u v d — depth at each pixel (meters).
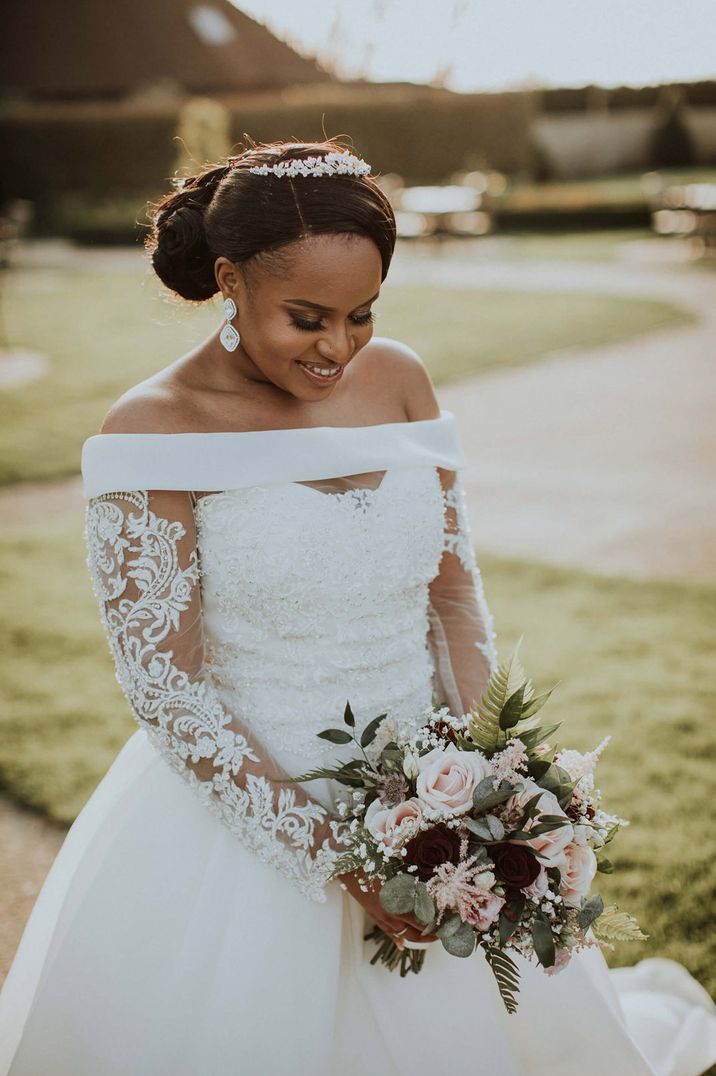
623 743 3.85
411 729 1.90
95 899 1.94
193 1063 1.83
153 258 1.82
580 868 1.70
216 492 1.77
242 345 1.76
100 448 1.72
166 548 1.73
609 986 2.22
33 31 31.52
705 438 8.37
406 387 2.01
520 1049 2.07
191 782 1.79
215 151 22.80
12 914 3.00
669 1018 2.52
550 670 4.46
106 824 2.03
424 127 30.00
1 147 26.30
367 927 1.99
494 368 11.27
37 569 5.77
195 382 1.81
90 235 23.86
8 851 3.29
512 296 15.90
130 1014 1.88
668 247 21.42
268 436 1.79
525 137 30.83
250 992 1.82
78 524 6.52
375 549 1.82
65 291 17.09
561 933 1.69
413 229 23.89
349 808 1.86
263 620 1.81
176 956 1.88
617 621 4.98
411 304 15.31
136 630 1.74
